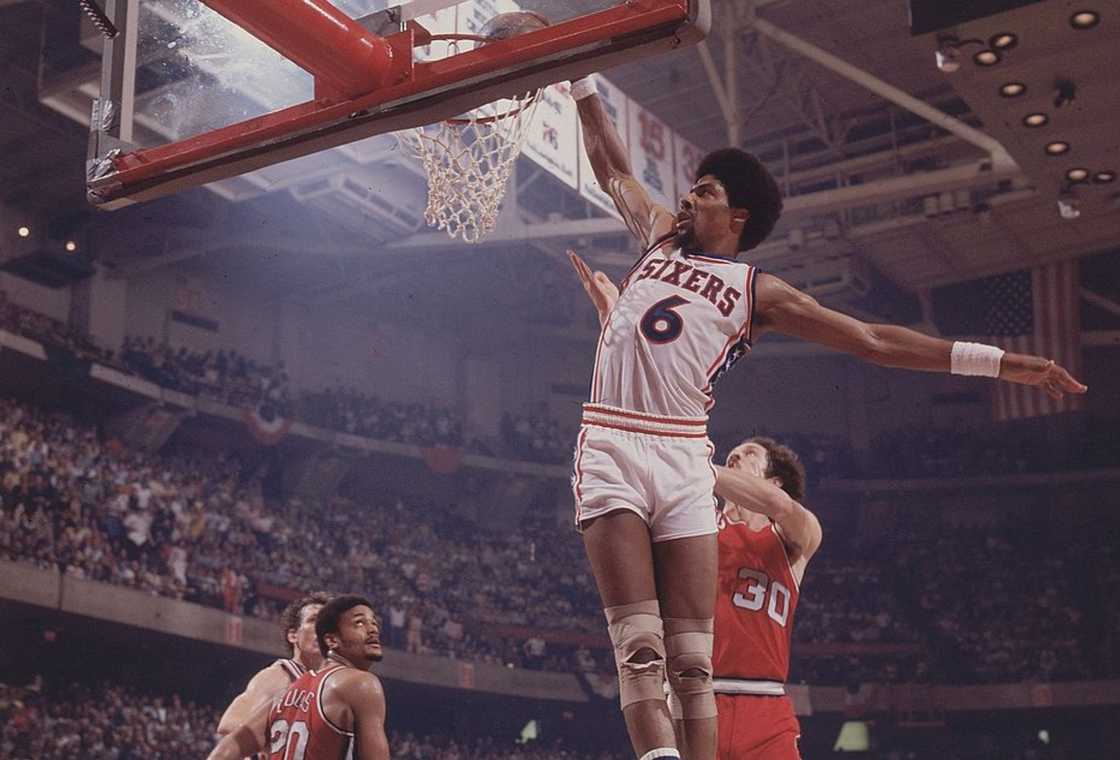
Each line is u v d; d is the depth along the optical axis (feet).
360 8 12.80
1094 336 108.37
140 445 90.58
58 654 77.46
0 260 87.10
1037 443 119.85
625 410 9.23
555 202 94.99
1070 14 48.37
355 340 112.68
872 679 103.65
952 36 50.80
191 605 75.77
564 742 105.81
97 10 14.15
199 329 101.09
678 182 65.00
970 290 92.38
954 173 71.46
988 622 108.06
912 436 122.72
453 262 102.01
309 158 69.41
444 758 92.02
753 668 14.39
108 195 14.19
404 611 91.97
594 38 11.49
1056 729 106.11
